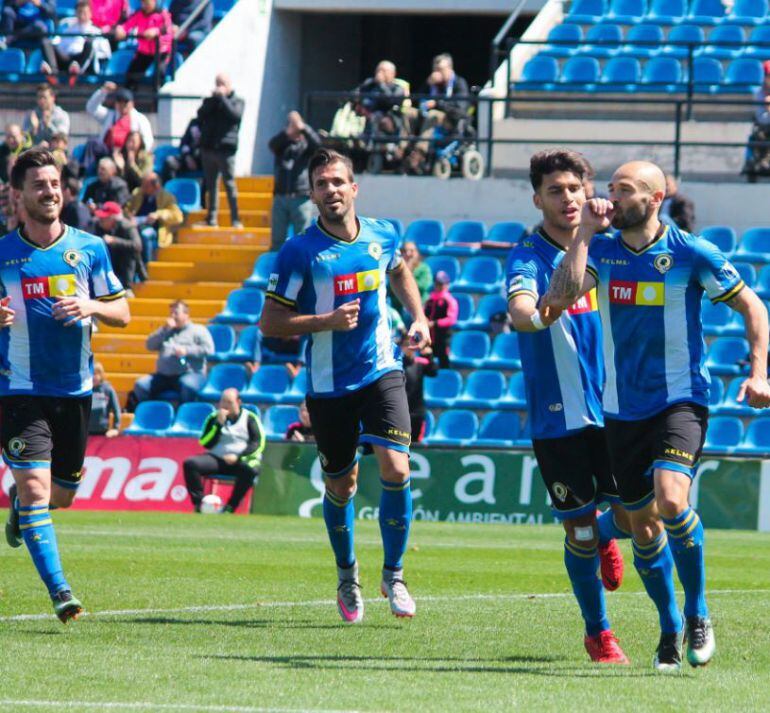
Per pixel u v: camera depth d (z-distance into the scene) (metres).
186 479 56.19
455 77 81.69
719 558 40.81
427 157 78.44
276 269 26.19
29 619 25.84
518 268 22.66
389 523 26.23
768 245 70.06
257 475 56.66
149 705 17.45
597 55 83.56
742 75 81.31
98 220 70.25
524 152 79.44
